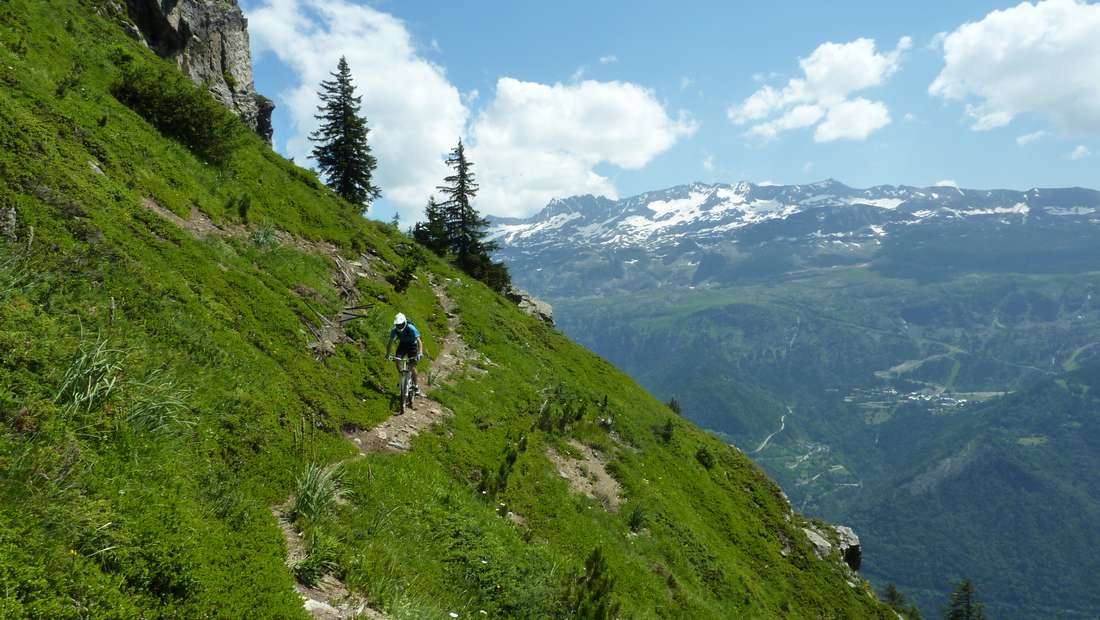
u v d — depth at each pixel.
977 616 96.31
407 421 18.19
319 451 12.55
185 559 6.44
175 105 25.19
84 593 5.22
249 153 32.28
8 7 21.84
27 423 6.62
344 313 21.89
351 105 57.88
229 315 14.98
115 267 12.13
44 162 13.51
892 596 93.19
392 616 8.59
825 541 37.75
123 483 6.95
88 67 23.47
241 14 48.81
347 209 38.75
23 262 9.77
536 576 13.26
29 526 5.29
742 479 39.69
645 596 18.25
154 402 8.77
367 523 10.93
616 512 23.59
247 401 11.91
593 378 40.88
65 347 8.38
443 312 33.78
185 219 19.33
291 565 8.27
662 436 36.50
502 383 27.61
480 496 16.77
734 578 26.28
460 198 64.12
